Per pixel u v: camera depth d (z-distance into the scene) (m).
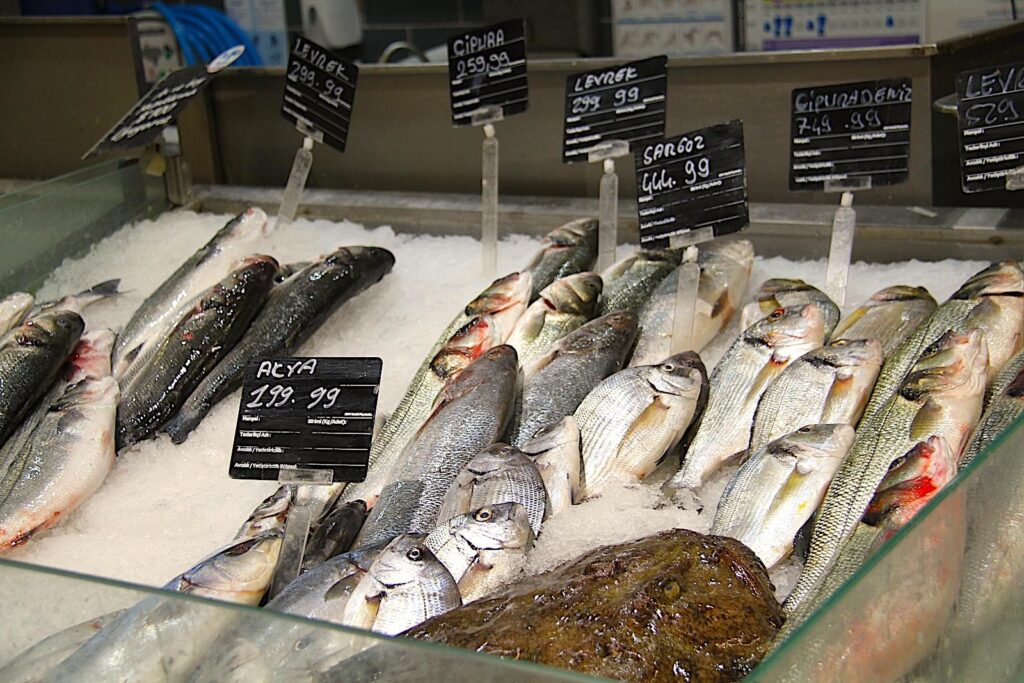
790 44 4.89
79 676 1.61
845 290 2.88
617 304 2.96
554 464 2.25
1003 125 2.60
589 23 5.29
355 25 5.90
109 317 3.17
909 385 2.23
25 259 3.23
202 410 2.71
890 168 2.79
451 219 3.54
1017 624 1.91
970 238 2.97
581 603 1.72
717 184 2.72
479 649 1.66
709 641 1.67
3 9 4.83
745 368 2.54
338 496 2.33
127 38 3.87
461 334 2.69
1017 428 1.78
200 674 1.57
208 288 3.02
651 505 2.22
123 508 2.41
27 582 1.66
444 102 3.68
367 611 1.83
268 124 3.91
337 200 3.73
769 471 2.15
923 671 1.66
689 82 3.39
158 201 3.82
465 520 1.99
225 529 2.29
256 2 5.81
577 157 3.15
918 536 1.55
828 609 1.40
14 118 4.13
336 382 2.17
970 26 4.51
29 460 2.41
